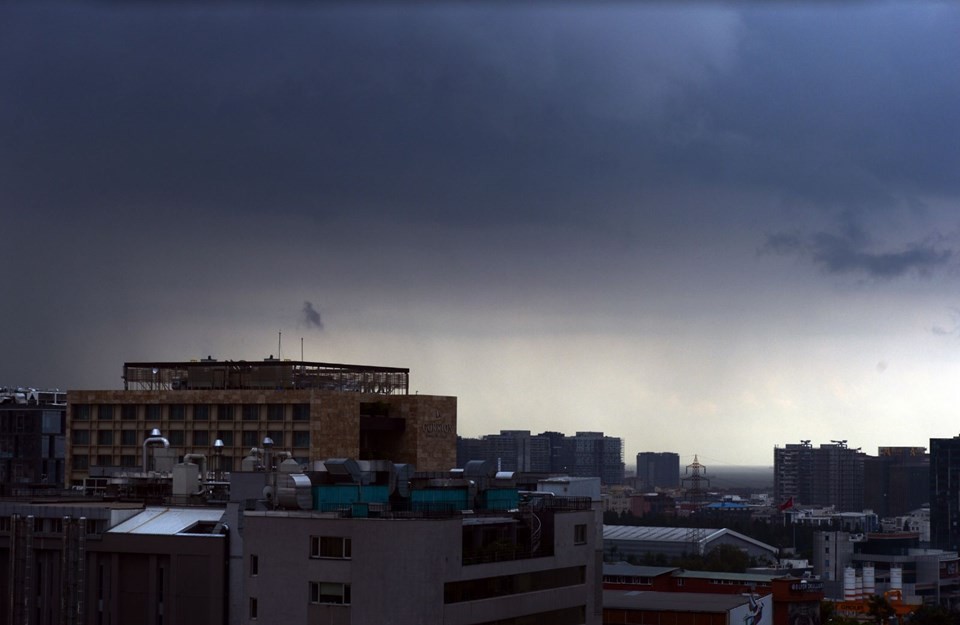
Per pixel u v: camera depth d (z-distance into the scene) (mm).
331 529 117562
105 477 182500
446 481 133250
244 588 122750
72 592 140500
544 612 130250
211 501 152000
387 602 114938
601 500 149625
